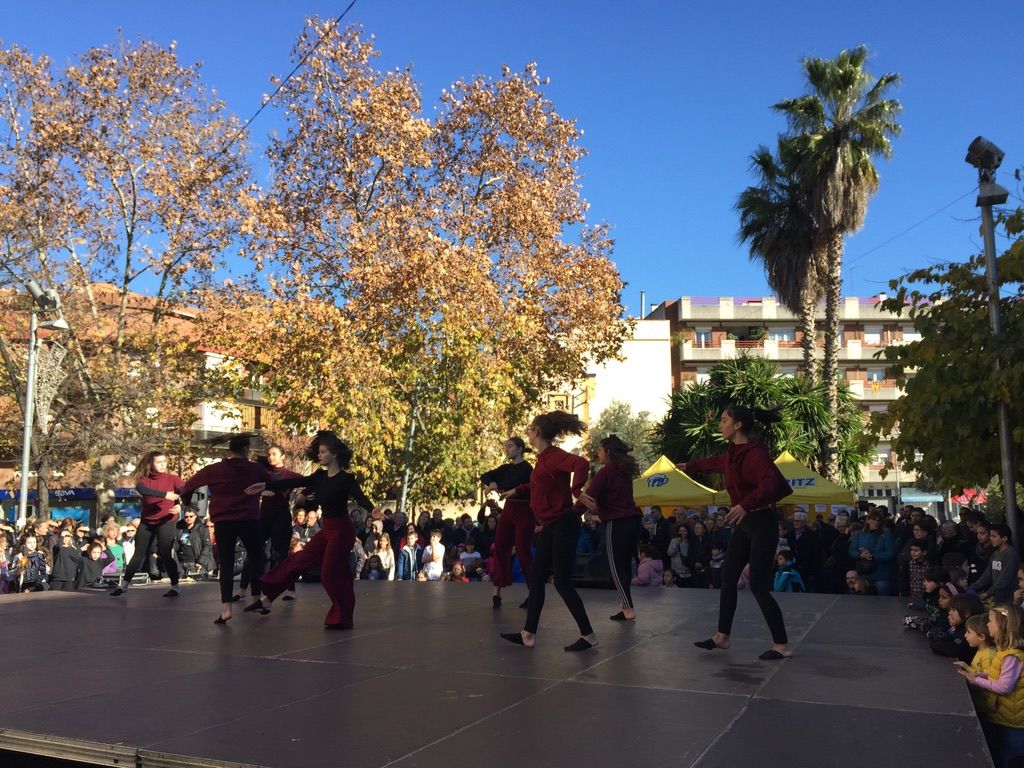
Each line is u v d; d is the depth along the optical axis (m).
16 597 9.51
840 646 5.91
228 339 24.77
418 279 22.22
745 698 4.40
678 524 13.77
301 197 25.53
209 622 7.39
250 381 25.14
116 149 26.73
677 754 3.50
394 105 25.11
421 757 3.49
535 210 27.11
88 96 26.22
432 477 23.33
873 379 55.75
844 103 27.50
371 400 21.80
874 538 12.20
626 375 57.78
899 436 9.18
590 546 12.59
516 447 8.30
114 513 30.08
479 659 5.49
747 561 5.75
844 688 4.61
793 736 3.73
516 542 8.12
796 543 13.70
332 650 5.90
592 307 28.34
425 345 22.39
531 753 3.53
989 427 8.66
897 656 5.55
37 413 22.77
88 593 9.90
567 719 4.02
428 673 5.08
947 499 48.34
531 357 28.25
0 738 4.00
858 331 55.94
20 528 17.91
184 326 32.28
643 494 20.25
